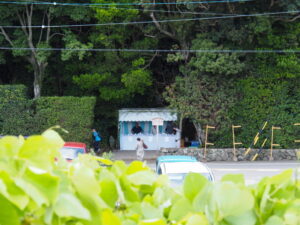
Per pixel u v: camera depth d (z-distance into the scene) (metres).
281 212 2.75
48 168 2.33
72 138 40.12
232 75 40.25
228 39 39.03
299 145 40.94
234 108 40.91
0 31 41.44
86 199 2.40
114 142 47.03
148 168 3.26
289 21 38.75
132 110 45.06
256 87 40.78
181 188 3.24
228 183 2.73
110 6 39.03
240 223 2.65
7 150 2.29
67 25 39.53
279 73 40.84
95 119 47.31
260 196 2.84
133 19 40.62
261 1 37.72
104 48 43.56
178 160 18.75
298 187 2.97
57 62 45.88
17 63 46.56
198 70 39.94
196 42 38.69
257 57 40.91
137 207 2.88
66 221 2.35
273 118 40.84
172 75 47.84
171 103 40.66
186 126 47.78
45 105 40.00
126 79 40.94
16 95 39.59
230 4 36.97
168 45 44.94
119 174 3.03
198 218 2.58
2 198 2.12
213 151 39.47
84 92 46.81
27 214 2.19
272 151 39.72
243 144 40.84
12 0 39.06
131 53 41.78
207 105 40.56
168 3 36.72
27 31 42.38
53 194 2.18
